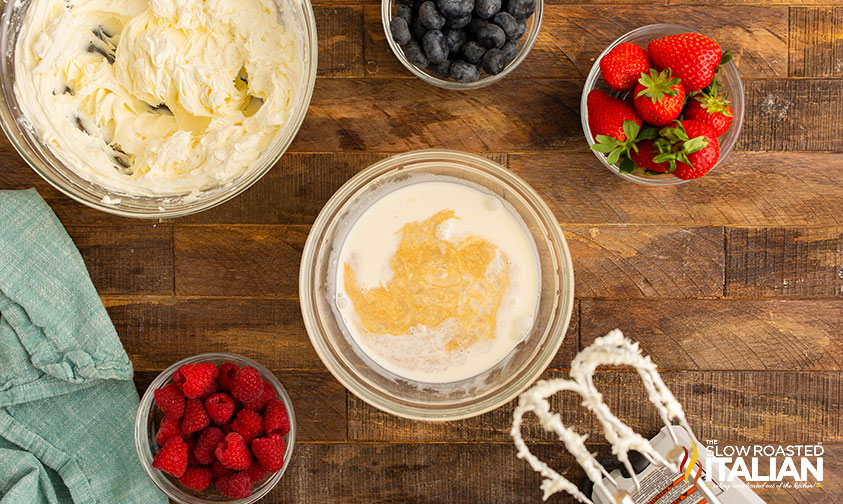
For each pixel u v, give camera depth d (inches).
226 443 24.4
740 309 26.8
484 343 25.5
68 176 25.3
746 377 26.9
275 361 26.7
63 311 26.0
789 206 26.7
